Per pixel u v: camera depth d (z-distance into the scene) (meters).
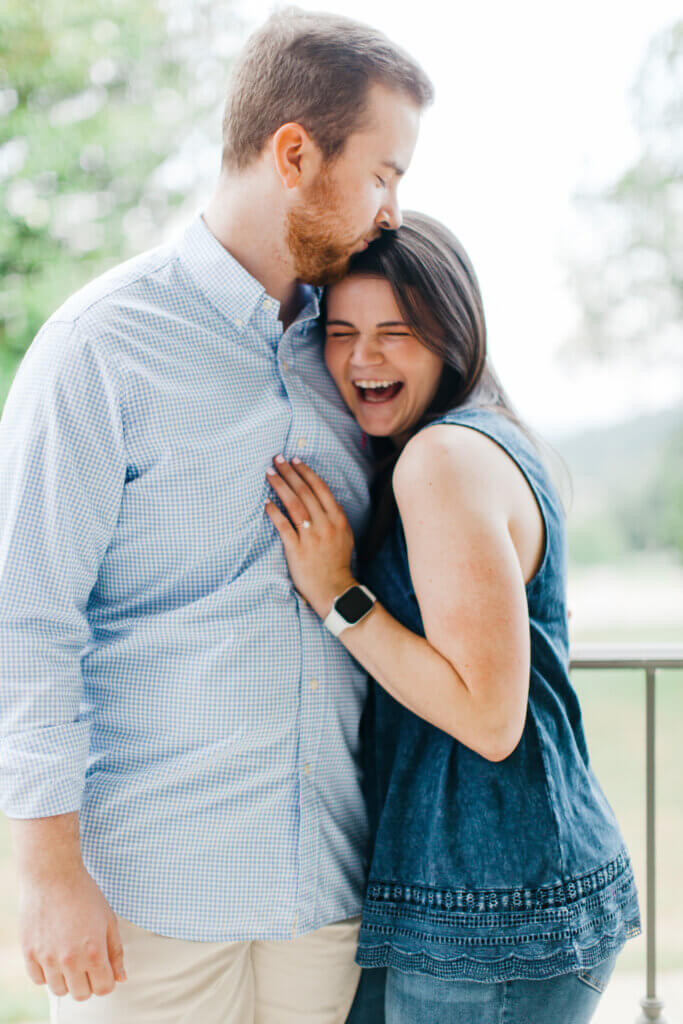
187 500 1.16
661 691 8.27
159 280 1.17
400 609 1.23
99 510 1.12
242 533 1.18
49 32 6.88
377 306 1.23
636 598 10.55
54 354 1.10
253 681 1.16
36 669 1.07
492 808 1.15
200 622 1.16
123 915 1.14
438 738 1.20
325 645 1.22
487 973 1.11
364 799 1.29
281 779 1.18
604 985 1.19
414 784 1.20
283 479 1.21
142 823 1.15
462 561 1.09
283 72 1.14
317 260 1.20
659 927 3.58
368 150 1.15
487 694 1.08
